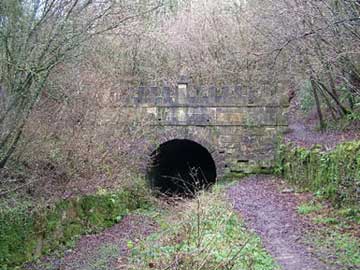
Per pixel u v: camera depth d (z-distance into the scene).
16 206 11.02
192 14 32.88
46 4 9.88
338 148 14.33
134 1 11.98
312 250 9.99
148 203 19.77
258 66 27.02
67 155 14.42
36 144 12.65
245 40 29.50
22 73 9.90
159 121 22.55
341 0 9.83
